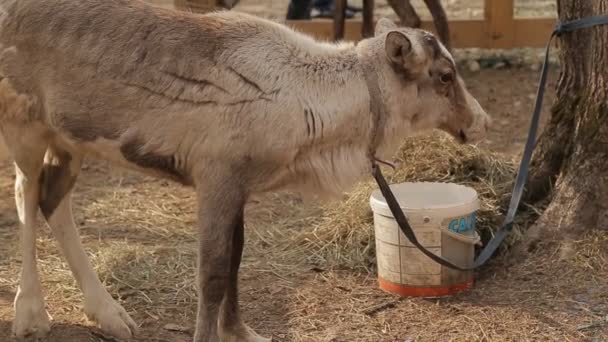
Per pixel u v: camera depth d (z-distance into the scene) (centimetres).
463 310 513
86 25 434
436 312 514
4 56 444
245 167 426
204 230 427
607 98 560
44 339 474
